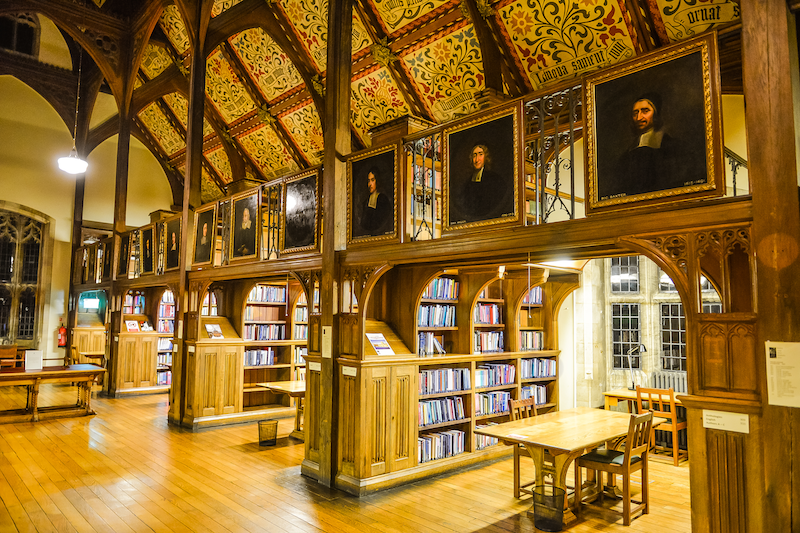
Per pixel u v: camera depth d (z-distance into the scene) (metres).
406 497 5.73
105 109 16.19
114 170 16.41
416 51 8.21
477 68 7.88
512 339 8.22
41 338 14.85
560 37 6.75
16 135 14.81
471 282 7.43
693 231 3.51
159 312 13.12
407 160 5.83
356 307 6.23
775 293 3.12
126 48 13.03
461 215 5.00
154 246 11.02
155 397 12.29
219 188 15.09
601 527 5.01
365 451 5.83
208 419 9.07
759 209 3.20
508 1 6.76
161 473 6.49
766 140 3.21
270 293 10.65
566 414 6.36
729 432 3.27
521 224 4.48
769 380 3.10
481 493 5.89
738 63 4.77
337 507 5.39
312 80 9.73
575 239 4.13
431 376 6.77
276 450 7.67
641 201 3.76
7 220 14.72
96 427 9.07
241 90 11.44
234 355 9.58
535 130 6.85
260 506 5.40
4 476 6.28
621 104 3.92
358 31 8.54
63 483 6.04
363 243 6.02
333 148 6.39
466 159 5.00
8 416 9.34
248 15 9.58
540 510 4.87
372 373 5.94
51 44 14.99
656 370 9.17
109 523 4.90
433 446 6.63
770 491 3.06
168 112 14.16
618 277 9.65
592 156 4.05
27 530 4.71
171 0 10.87
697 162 3.51
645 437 5.38
